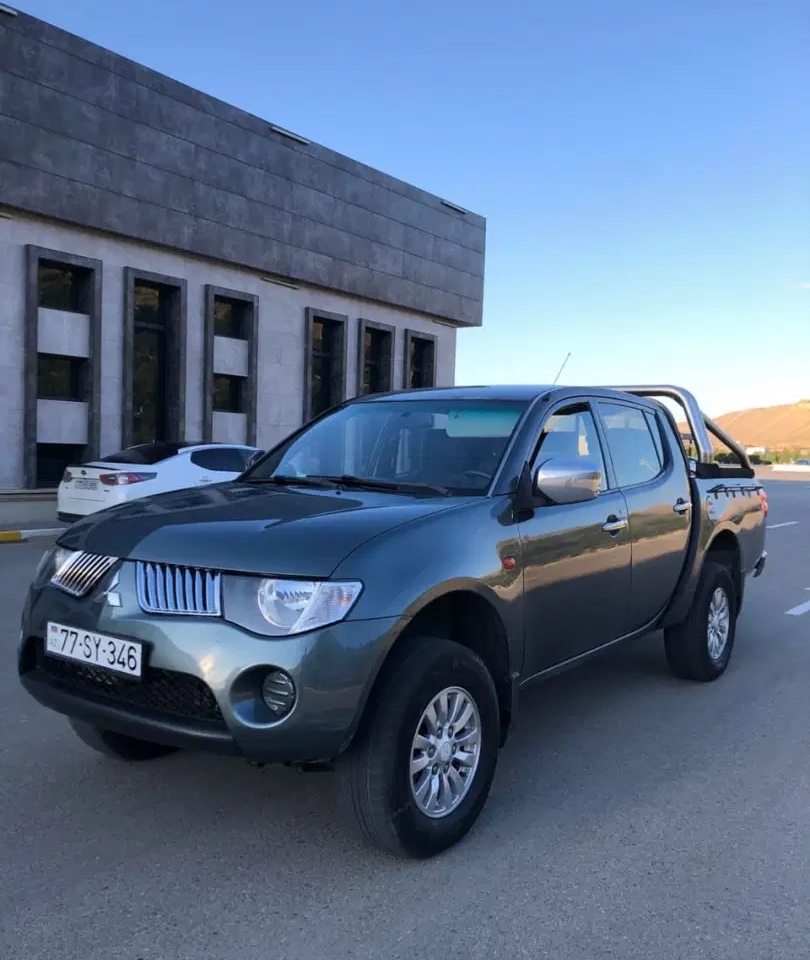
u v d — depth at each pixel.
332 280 23.64
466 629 3.87
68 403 17.91
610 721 5.27
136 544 3.39
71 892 3.16
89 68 17.38
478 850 3.55
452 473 4.19
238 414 21.94
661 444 5.61
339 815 3.67
